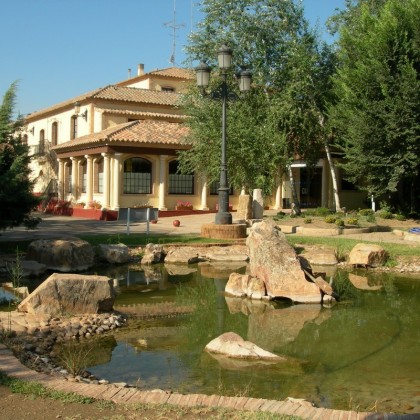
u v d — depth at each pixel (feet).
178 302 36.27
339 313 33.71
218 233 63.72
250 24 87.81
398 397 19.88
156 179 99.66
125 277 46.11
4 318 28.53
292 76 87.66
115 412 15.71
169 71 134.10
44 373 20.38
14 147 51.44
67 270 47.57
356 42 81.25
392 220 84.07
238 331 29.17
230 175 88.79
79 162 108.68
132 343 26.53
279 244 38.73
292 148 92.68
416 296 39.19
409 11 77.00
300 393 20.13
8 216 50.90
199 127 90.48
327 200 113.39
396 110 73.46
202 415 15.57
